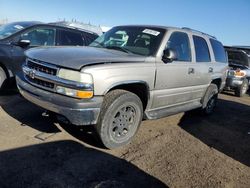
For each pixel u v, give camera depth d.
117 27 5.52
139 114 4.39
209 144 4.99
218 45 7.04
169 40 4.92
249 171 4.14
